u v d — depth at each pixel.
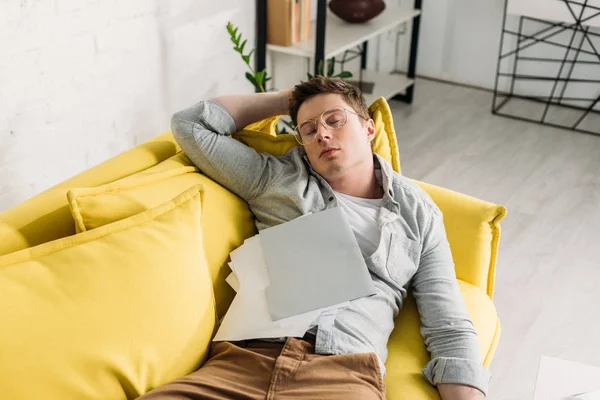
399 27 4.07
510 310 2.26
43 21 2.05
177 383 1.24
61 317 1.14
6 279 1.14
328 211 1.53
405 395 1.35
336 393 1.25
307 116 1.59
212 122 1.62
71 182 1.45
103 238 1.27
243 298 1.43
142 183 1.45
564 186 3.01
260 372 1.31
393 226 1.54
